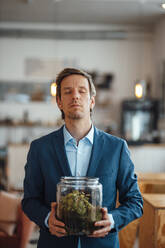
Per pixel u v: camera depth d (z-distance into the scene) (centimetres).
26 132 848
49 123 823
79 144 167
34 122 822
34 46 844
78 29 842
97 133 171
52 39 846
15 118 840
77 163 166
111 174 163
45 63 846
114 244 162
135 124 786
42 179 170
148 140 751
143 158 691
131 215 157
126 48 855
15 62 841
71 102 160
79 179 147
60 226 141
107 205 161
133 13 736
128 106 785
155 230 209
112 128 790
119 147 168
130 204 161
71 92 160
